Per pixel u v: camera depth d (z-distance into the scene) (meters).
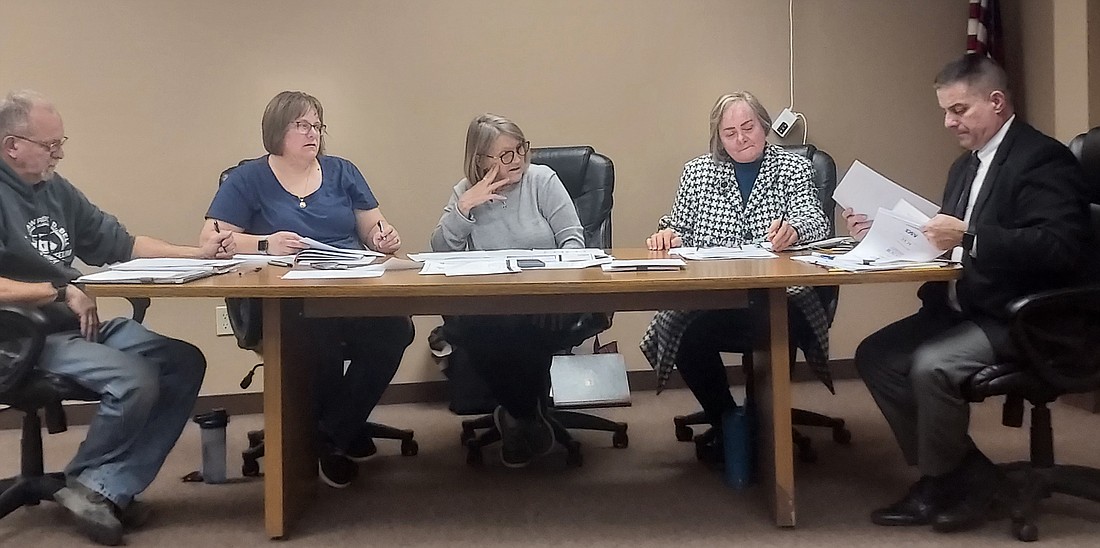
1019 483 2.11
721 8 3.71
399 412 3.52
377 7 3.56
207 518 2.25
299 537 2.10
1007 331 1.96
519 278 1.93
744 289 2.09
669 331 2.52
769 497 2.18
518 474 2.61
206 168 3.49
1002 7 3.67
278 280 1.96
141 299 2.39
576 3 3.66
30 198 2.26
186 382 2.25
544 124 3.67
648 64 3.70
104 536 2.05
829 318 2.63
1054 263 1.93
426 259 2.31
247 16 3.49
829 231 2.69
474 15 3.62
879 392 2.19
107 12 3.40
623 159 3.71
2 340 2.06
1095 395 3.12
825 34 3.76
